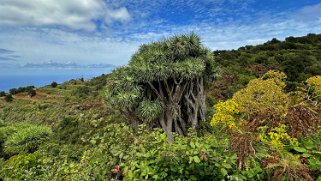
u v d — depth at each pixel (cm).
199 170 238
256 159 217
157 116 1477
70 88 6397
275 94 280
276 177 194
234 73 2734
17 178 649
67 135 2183
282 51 3594
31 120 4425
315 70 2609
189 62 1523
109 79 1619
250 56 3547
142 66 1479
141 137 312
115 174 321
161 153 254
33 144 2414
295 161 194
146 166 256
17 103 5834
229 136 250
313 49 3819
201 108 1664
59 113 3950
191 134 302
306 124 224
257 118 243
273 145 210
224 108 289
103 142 350
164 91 1623
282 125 223
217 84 2491
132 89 1503
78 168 340
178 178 240
